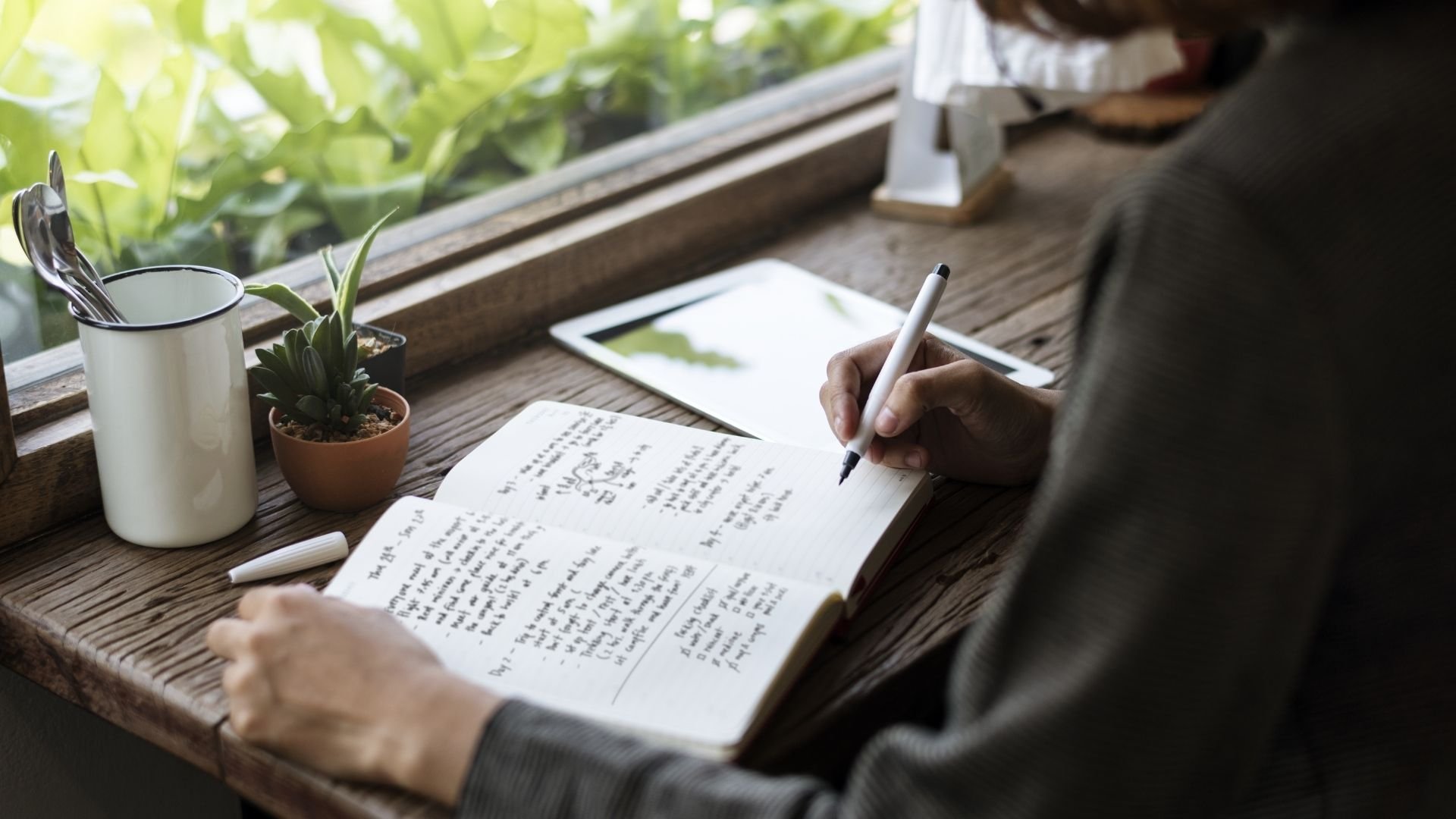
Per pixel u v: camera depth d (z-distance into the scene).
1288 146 0.43
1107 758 0.46
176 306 0.83
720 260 1.29
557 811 0.55
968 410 0.84
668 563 0.72
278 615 0.63
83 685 0.74
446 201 1.22
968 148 1.38
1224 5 0.46
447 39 1.20
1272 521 0.43
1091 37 0.51
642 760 0.55
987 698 0.49
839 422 0.84
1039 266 1.28
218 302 0.82
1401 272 0.43
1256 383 0.42
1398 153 0.43
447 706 0.58
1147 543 0.44
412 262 1.08
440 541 0.74
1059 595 0.47
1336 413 0.43
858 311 1.16
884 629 0.75
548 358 1.09
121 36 0.99
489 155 1.26
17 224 0.73
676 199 1.25
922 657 0.72
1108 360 0.45
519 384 1.04
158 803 1.04
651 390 1.03
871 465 0.84
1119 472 0.45
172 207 1.04
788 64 1.55
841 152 1.41
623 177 1.27
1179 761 0.46
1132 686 0.45
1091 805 0.46
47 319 0.93
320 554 0.78
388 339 0.94
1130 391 0.44
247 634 0.62
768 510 0.80
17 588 0.77
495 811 0.56
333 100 1.14
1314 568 0.44
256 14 1.07
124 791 1.01
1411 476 0.46
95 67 0.98
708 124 1.43
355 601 0.70
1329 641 0.51
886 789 0.51
